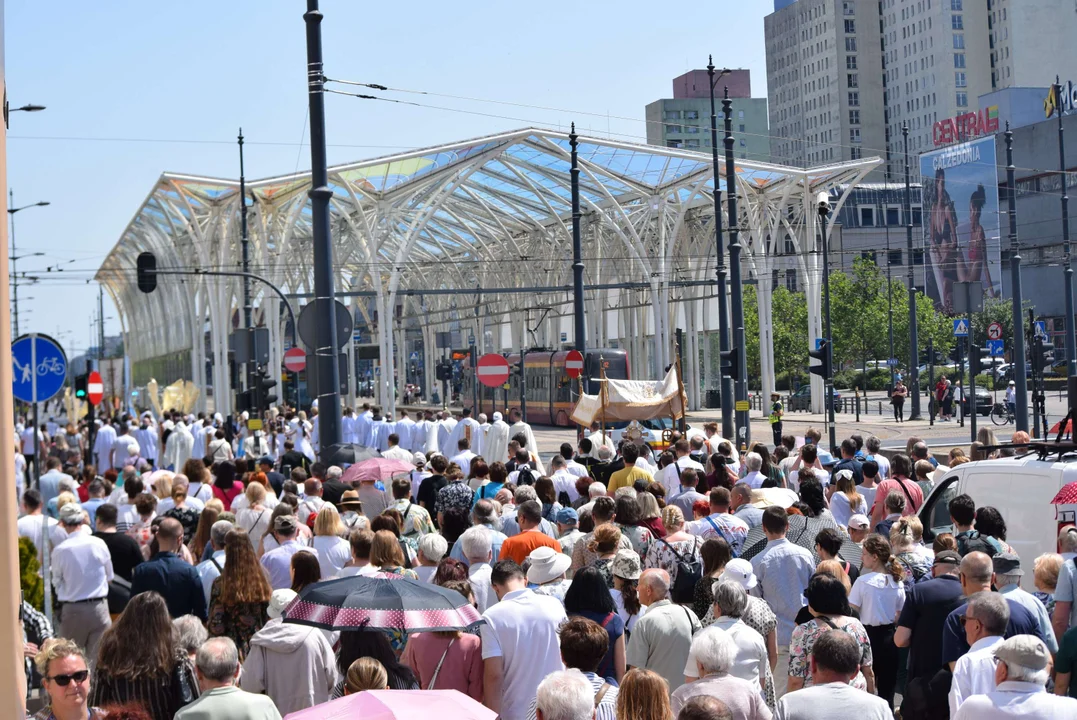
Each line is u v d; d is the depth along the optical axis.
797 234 65.44
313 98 19.56
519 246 79.25
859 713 6.38
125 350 117.38
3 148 5.78
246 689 8.10
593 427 35.62
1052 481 11.09
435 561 10.69
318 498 15.52
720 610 8.25
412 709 5.53
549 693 5.80
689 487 15.23
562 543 12.62
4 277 5.67
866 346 94.19
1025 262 97.94
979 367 38.09
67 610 12.31
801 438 47.56
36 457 14.81
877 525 13.21
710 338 74.75
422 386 127.12
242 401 34.44
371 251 55.50
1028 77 180.12
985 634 7.64
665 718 6.02
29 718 6.71
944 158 70.38
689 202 59.66
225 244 57.38
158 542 10.74
